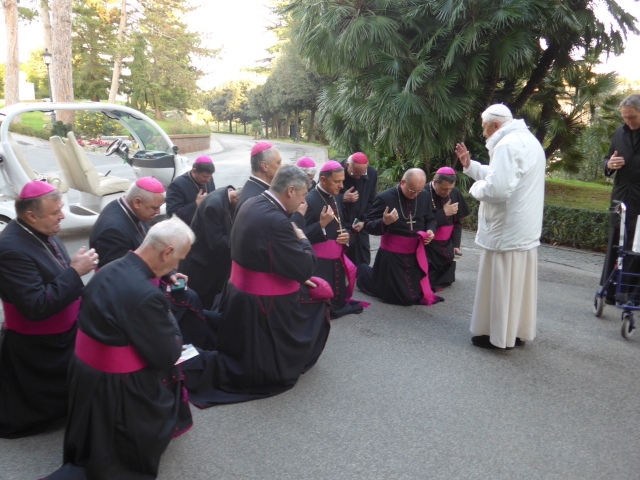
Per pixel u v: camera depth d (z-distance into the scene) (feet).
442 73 29.71
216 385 12.71
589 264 25.04
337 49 31.37
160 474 9.78
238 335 12.51
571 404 12.56
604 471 10.16
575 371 14.25
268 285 12.16
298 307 12.75
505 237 14.24
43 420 10.80
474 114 32.50
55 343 10.58
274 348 12.37
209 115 181.57
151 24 112.78
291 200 12.19
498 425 11.62
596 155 45.42
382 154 37.81
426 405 12.38
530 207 14.11
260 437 11.01
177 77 115.75
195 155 89.45
